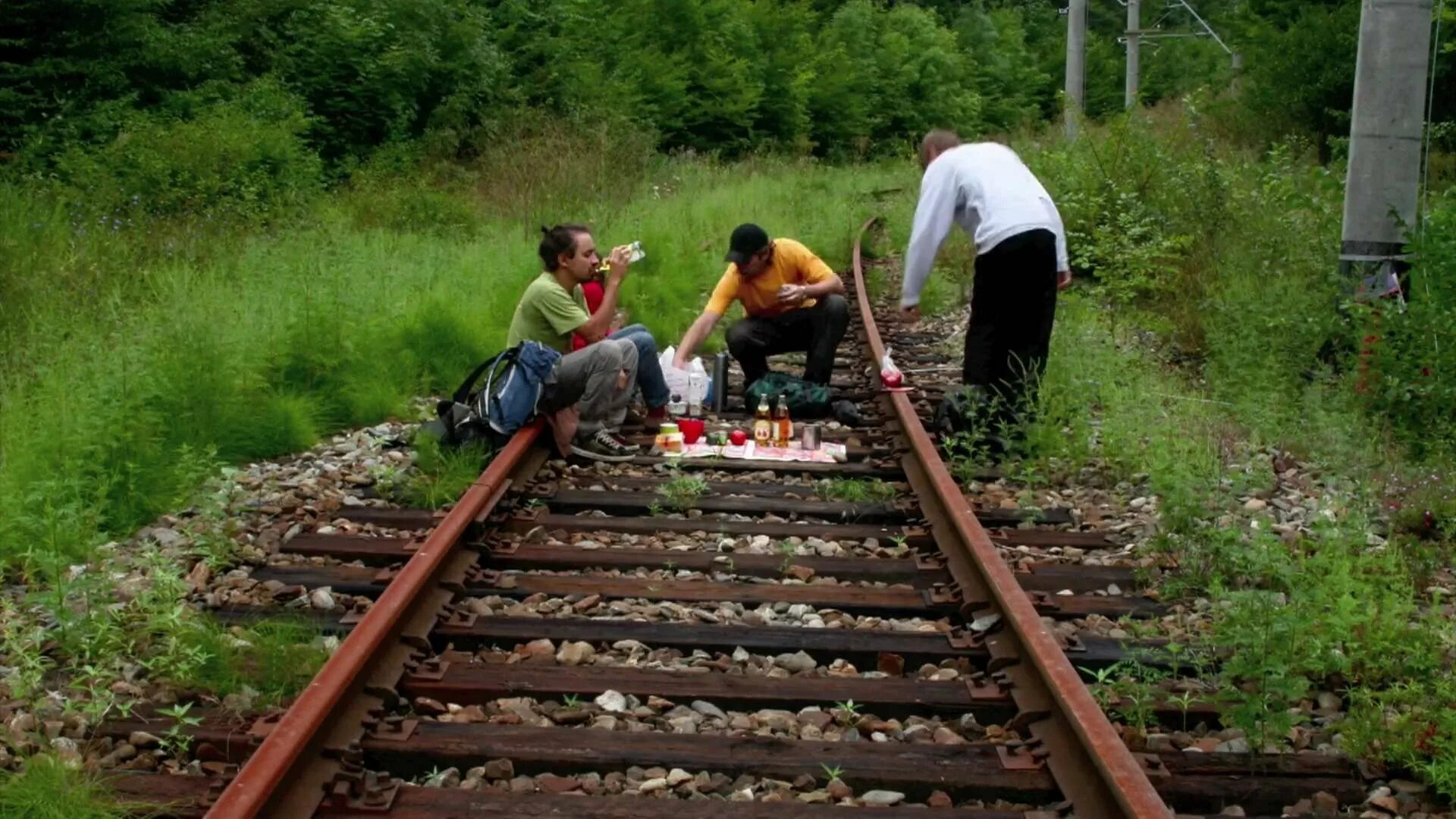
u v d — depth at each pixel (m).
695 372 7.86
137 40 16.94
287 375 7.81
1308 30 19.91
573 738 3.55
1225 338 8.32
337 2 21.06
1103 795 3.14
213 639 4.12
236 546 5.17
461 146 20.81
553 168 17.38
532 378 6.44
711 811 3.20
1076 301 10.30
